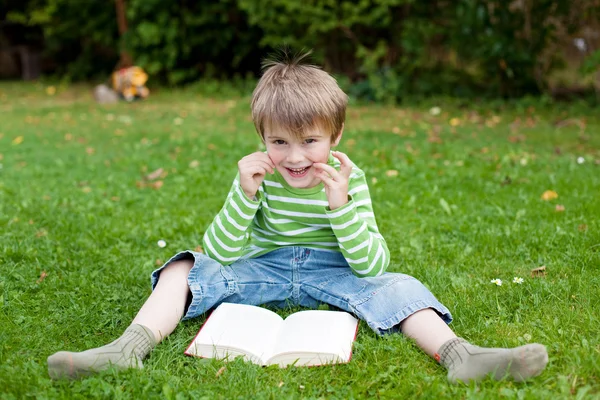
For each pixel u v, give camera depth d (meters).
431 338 2.28
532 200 4.28
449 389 2.04
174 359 2.27
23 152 6.64
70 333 2.51
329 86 2.51
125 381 2.09
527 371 2.04
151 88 12.08
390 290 2.45
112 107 10.25
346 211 2.44
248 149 6.50
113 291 2.92
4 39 14.66
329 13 9.76
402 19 10.08
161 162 6.01
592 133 7.05
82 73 13.73
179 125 8.41
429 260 3.31
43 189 4.96
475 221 3.94
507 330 2.47
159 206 4.47
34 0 13.55
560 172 5.15
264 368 2.23
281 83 2.45
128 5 11.77
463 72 10.07
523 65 8.94
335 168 2.68
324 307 2.62
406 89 9.89
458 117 8.54
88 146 7.01
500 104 8.98
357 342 2.34
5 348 2.35
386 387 2.09
